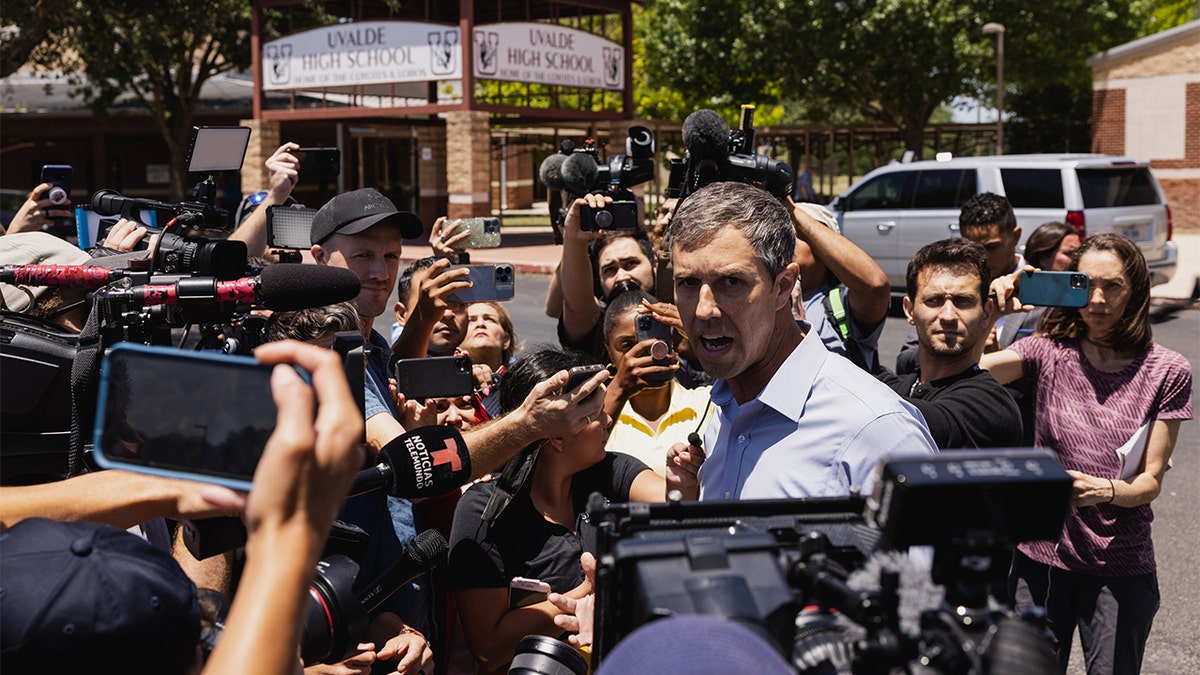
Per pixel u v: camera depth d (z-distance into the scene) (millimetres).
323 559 2152
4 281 2285
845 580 1324
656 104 33031
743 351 2238
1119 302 3309
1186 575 5184
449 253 3941
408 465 2260
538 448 2807
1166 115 25203
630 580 1282
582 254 4215
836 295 3715
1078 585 3354
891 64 26688
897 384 3574
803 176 28359
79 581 1324
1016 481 1231
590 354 4438
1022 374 3561
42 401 2146
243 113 28953
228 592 2449
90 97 29234
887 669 1152
